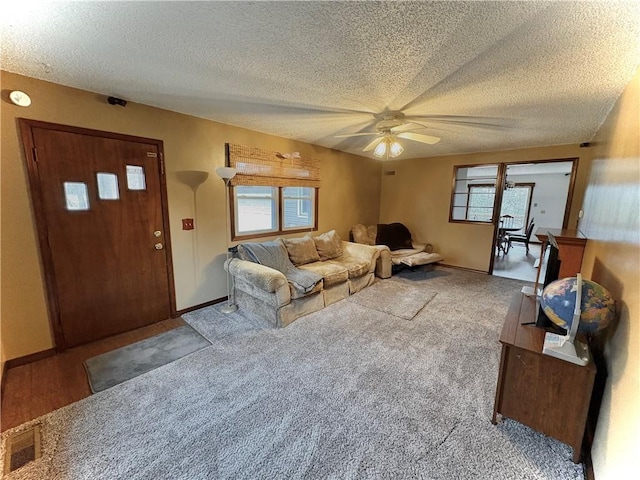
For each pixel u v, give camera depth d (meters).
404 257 4.82
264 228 4.06
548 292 1.52
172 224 3.01
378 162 6.06
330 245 4.30
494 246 4.96
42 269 2.27
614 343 1.38
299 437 1.57
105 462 1.42
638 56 1.63
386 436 1.58
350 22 1.40
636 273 1.23
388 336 2.70
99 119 2.44
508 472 1.38
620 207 1.70
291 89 2.28
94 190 2.47
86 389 1.95
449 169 5.35
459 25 1.41
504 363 1.58
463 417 1.72
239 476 1.35
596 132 3.37
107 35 1.53
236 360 2.29
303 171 4.39
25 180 2.14
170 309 3.08
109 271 2.62
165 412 1.74
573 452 1.43
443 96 2.37
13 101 2.03
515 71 1.89
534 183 8.88
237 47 1.66
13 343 2.18
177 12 1.33
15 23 1.41
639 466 0.93
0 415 1.69
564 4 1.23
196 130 3.10
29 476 1.35
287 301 2.90
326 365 2.23
